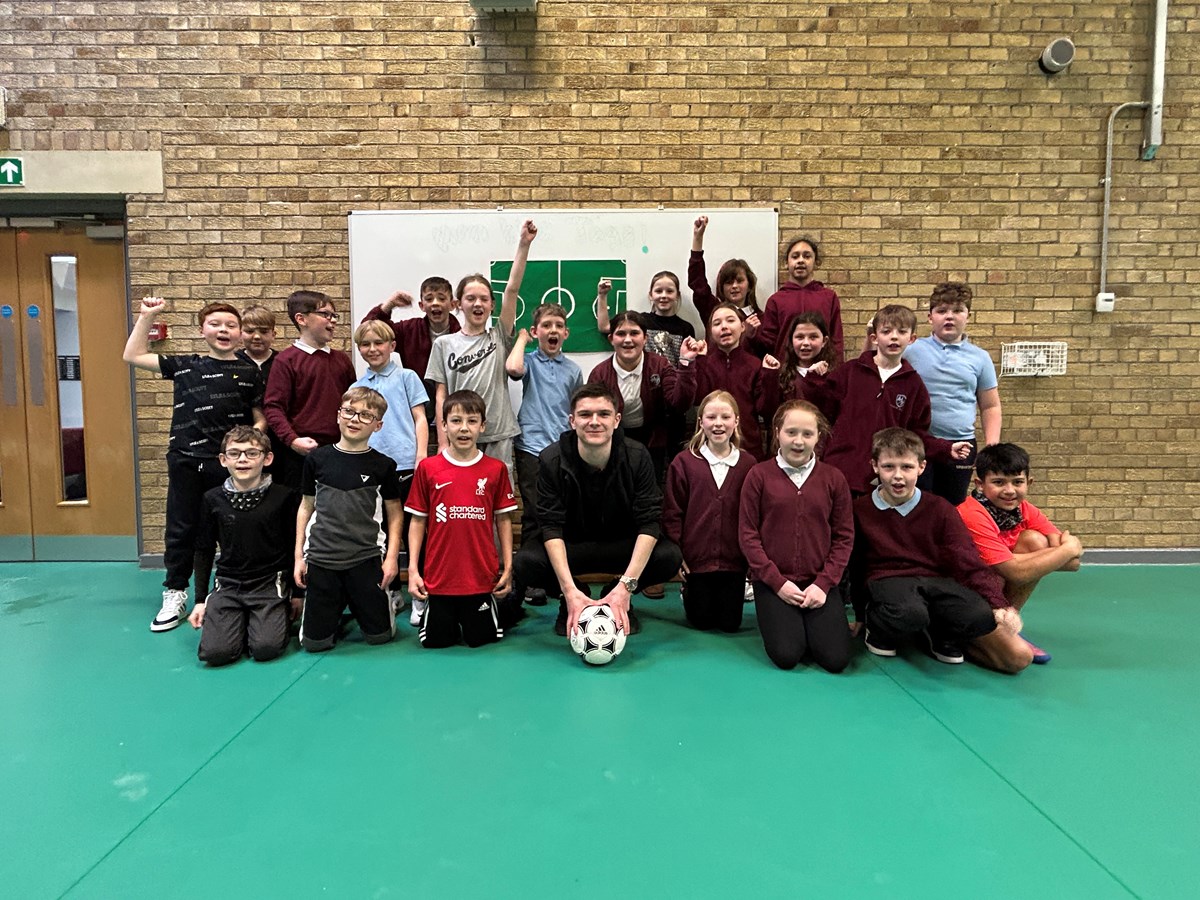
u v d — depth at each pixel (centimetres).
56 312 420
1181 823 168
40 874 150
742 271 377
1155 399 416
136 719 221
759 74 398
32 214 411
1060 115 404
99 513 429
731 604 300
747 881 147
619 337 341
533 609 342
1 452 424
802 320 330
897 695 238
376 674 256
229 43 394
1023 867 152
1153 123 400
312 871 151
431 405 362
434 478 279
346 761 195
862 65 398
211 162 398
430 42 393
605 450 280
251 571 281
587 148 398
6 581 384
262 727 215
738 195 402
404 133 397
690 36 395
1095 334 413
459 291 343
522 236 340
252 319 353
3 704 231
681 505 303
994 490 276
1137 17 400
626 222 399
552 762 194
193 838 162
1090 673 257
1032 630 302
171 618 310
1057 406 414
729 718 221
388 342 329
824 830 165
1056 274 410
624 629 267
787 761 195
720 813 171
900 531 276
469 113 396
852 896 143
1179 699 235
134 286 404
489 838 162
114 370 423
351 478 279
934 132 402
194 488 321
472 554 278
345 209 399
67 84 395
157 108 396
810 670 260
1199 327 415
